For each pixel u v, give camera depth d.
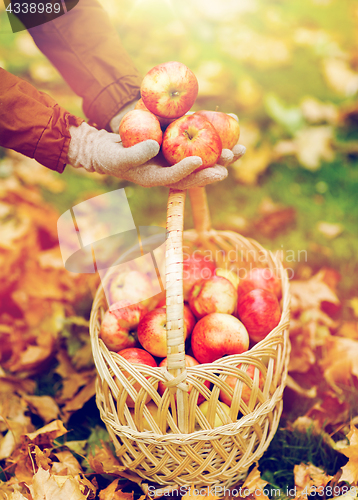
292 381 1.41
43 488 1.01
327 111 2.43
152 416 1.04
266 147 2.31
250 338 1.19
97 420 1.36
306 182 2.19
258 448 1.08
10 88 1.02
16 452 1.23
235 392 1.00
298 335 1.52
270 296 1.17
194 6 3.13
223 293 1.19
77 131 1.07
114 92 1.24
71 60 1.26
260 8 3.19
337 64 2.70
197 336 1.12
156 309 1.19
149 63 2.73
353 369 1.39
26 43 2.77
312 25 3.07
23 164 2.20
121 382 1.01
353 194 2.10
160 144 1.02
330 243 1.91
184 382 0.95
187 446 0.99
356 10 3.16
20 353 1.54
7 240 1.77
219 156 1.00
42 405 1.36
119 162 0.95
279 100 2.56
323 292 1.64
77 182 2.17
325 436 1.24
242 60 2.80
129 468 1.07
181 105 1.04
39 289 1.68
